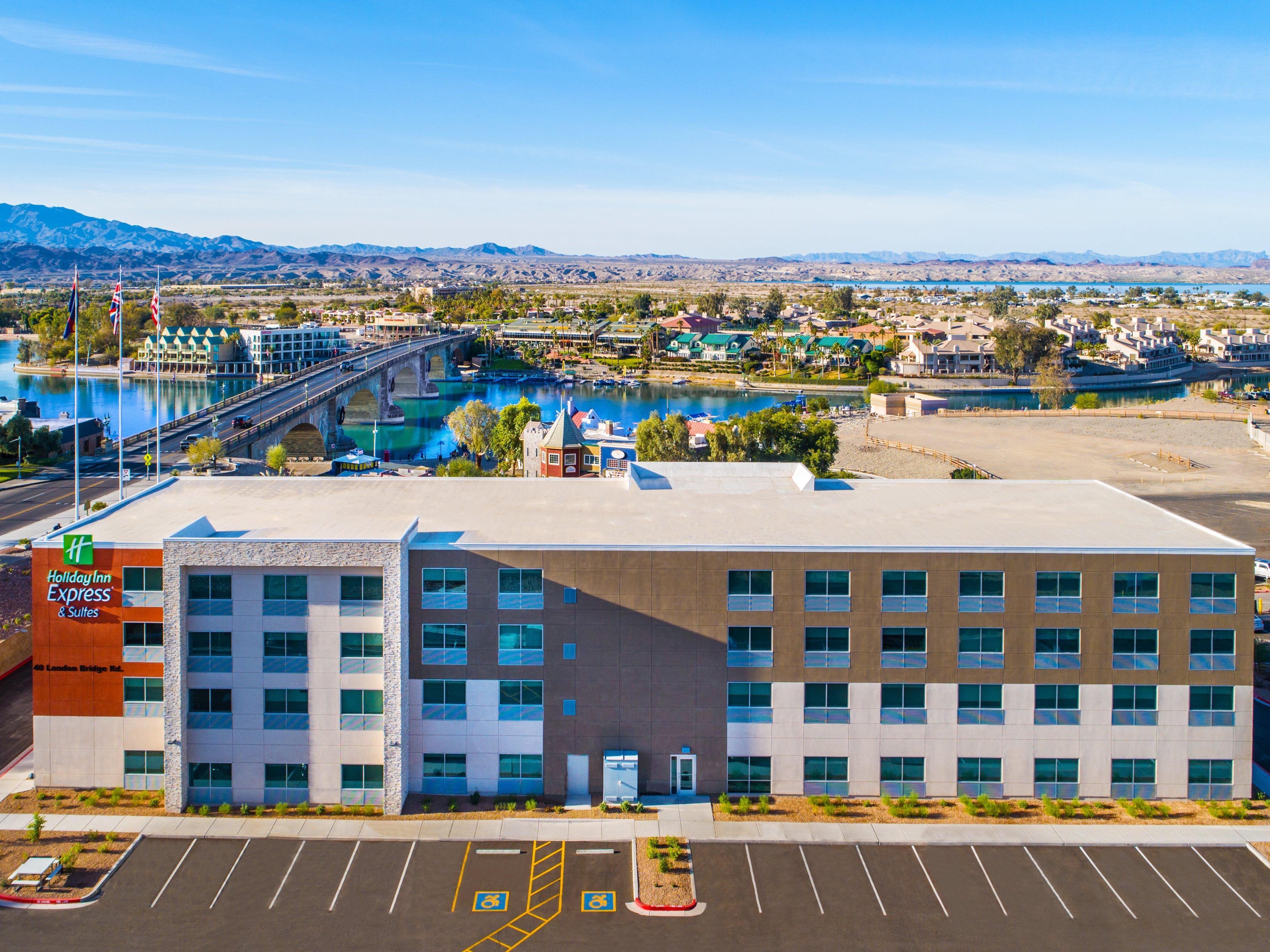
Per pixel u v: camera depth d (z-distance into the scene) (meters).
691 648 68.88
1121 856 62.66
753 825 66.00
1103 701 68.94
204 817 66.56
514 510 80.94
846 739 69.38
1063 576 68.56
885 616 68.62
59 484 172.12
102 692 69.75
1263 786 71.50
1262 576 127.88
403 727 67.81
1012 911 57.09
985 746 69.31
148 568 69.12
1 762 73.94
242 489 87.56
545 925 55.59
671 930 55.16
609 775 68.31
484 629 68.81
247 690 67.88
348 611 67.56
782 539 71.94
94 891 58.09
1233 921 56.28
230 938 54.31
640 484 92.00
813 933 55.03
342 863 61.56
